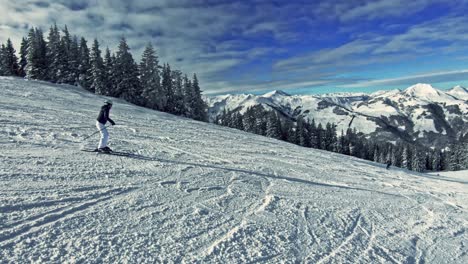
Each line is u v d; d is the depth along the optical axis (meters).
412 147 93.06
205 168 10.44
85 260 3.99
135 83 51.31
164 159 11.11
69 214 5.21
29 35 49.69
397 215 8.59
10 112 16.73
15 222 4.64
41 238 4.34
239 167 11.80
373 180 14.59
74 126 15.60
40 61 50.62
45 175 7.06
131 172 8.45
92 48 49.94
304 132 72.56
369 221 7.61
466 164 80.75
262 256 4.87
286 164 15.02
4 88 28.11
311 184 10.90
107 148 10.56
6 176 6.55
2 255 3.81
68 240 4.41
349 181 13.09
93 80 49.84
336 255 5.36
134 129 18.91
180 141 17.11
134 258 4.21
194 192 7.52
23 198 5.52
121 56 50.59
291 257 5.01
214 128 30.98
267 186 9.36
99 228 4.90
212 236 5.26
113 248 4.39
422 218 8.69
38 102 23.38
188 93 59.31
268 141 28.11
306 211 7.46
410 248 6.23
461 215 9.67
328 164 18.12
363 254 5.57
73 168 8.00
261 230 5.84
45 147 10.06
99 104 30.36
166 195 6.96
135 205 6.07
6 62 55.00
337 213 7.76
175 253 4.53
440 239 7.05
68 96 31.67
